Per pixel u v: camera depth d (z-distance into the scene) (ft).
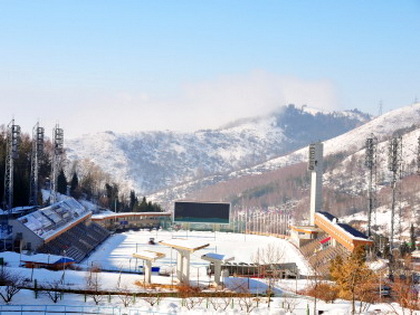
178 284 249.55
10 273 241.14
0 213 437.99
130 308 188.14
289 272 336.49
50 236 390.83
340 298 228.22
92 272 265.54
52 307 184.85
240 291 243.60
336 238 411.75
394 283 252.01
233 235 601.21
